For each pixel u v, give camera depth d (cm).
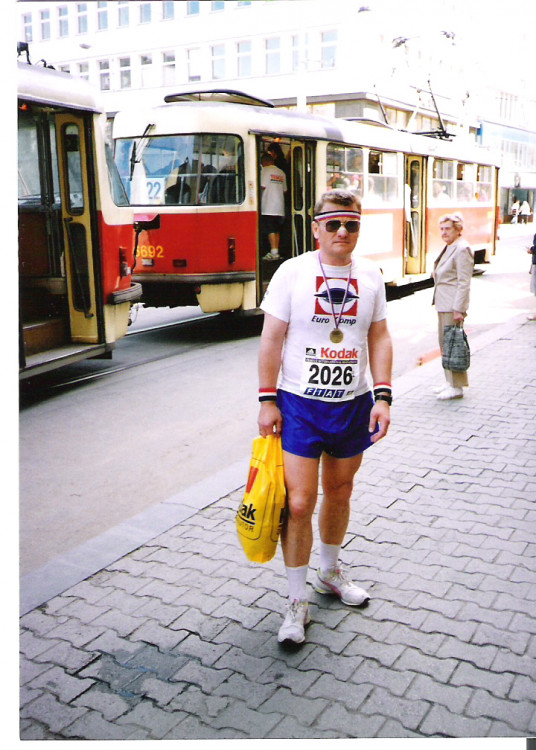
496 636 323
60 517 474
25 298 820
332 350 314
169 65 3650
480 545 407
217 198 1027
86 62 3806
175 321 1275
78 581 378
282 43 3362
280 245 1163
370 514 448
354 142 1272
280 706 284
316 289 312
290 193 1159
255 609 350
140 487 523
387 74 3344
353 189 1290
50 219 808
